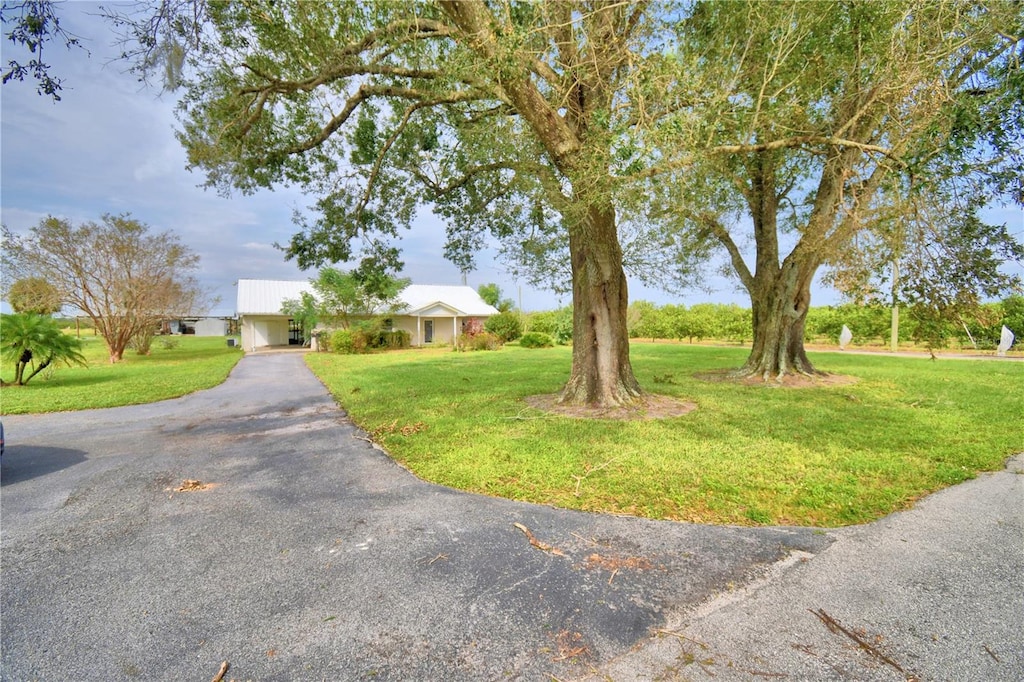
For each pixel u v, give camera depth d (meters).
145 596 2.60
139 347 24.72
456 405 8.41
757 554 2.97
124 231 20.95
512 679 1.95
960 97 4.67
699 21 5.63
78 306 20.48
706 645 2.13
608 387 7.73
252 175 7.77
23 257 19.34
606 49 5.58
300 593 2.61
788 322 11.04
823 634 2.19
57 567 2.94
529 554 3.01
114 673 2.00
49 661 2.08
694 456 5.04
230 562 2.98
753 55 5.60
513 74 5.15
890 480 4.28
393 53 6.18
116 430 7.09
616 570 2.80
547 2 5.12
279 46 5.81
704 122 5.02
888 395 8.77
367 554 3.05
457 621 2.34
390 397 9.47
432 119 8.38
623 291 7.90
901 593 2.51
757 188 10.73
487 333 27.41
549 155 6.61
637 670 1.98
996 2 4.29
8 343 11.90
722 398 8.62
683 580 2.68
